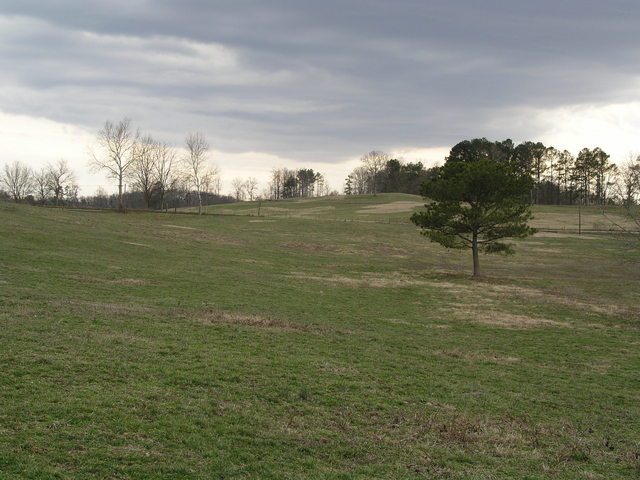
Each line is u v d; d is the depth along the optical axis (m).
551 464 9.18
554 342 21.66
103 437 8.25
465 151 135.25
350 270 44.72
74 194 120.19
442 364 16.44
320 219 87.69
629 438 11.01
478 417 11.51
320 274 40.25
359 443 9.30
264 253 50.88
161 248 44.06
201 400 10.54
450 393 13.23
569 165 146.88
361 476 7.91
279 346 16.25
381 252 60.47
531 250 66.50
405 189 182.62
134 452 7.87
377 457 8.77
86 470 7.14
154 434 8.64
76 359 12.19
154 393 10.59
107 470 7.20
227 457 8.09
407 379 14.10
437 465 8.66
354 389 12.61
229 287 29.11
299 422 10.03
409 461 8.73
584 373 16.77
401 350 17.94
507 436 10.39
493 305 30.89
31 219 46.81
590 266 56.59
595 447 10.28
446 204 43.34
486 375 15.51
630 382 15.96
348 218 97.31
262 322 19.95
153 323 17.53
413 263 53.97
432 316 26.38
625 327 25.75
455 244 44.66
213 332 17.22
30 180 114.25
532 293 36.81
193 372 12.41
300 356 15.30
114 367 11.98
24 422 8.44
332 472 7.94
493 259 59.75
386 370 14.87
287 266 43.69
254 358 14.41
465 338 21.45
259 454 8.39
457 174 43.31
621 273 52.47
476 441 10.03
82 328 15.43
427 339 20.58
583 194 145.75
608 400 13.80
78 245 37.69
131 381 11.21
